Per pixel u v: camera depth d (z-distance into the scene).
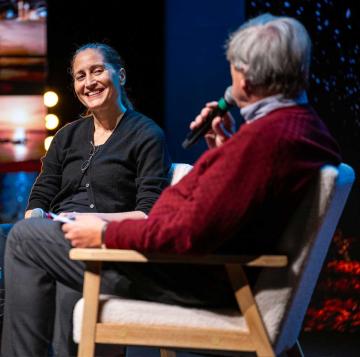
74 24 7.34
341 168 2.29
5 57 7.67
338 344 4.71
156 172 3.05
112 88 3.20
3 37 7.67
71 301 2.62
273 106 2.20
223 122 2.56
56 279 2.53
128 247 2.19
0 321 3.15
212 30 6.74
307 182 2.11
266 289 2.18
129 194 3.11
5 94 7.71
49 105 7.39
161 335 2.22
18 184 7.64
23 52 7.63
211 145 2.59
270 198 2.09
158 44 6.96
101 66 3.20
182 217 2.09
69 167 3.21
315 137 2.17
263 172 2.06
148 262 2.30
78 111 7.44
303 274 2.18
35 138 7.70
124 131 3.17
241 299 2.15
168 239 2.10
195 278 2.29
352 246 6.01
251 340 2.15
